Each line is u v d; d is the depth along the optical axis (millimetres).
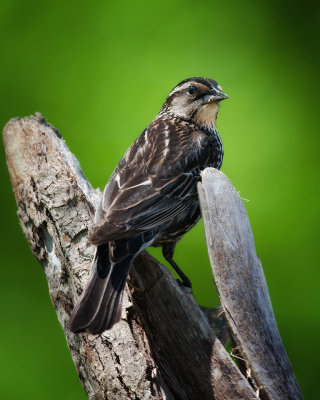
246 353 7059
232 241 7156
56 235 7555
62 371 11664
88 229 7473
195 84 9383
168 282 7031
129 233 7324
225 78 12266
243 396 6859
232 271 7129
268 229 11547
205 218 7211
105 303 6789
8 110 12688
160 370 6957
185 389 7031
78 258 7359
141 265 7168
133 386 6539
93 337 6828
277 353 7121
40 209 7848
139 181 8070
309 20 12750
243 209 7242
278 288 11594
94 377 6820
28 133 9102
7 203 12656
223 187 7238
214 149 9188
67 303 7543
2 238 12547
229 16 12570
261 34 12547
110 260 7121
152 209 7934
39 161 8625
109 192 7848
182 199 8297
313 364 11438
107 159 11867
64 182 7773
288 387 7086
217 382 6914
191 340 6992
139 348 6715
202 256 11664
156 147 8594
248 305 7094
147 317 7113
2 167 12734
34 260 12359
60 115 12281
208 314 8102
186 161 8516
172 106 9578
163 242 8883
